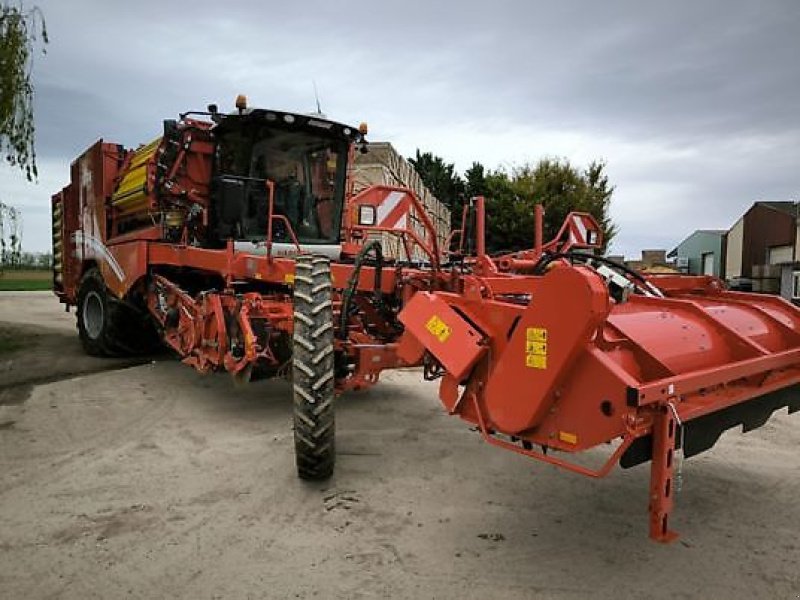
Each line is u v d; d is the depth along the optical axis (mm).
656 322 3295
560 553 3141
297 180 6609
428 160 34156
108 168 8117
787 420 5602
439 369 3811
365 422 5414
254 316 5000
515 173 28812
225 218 5703
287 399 6211
